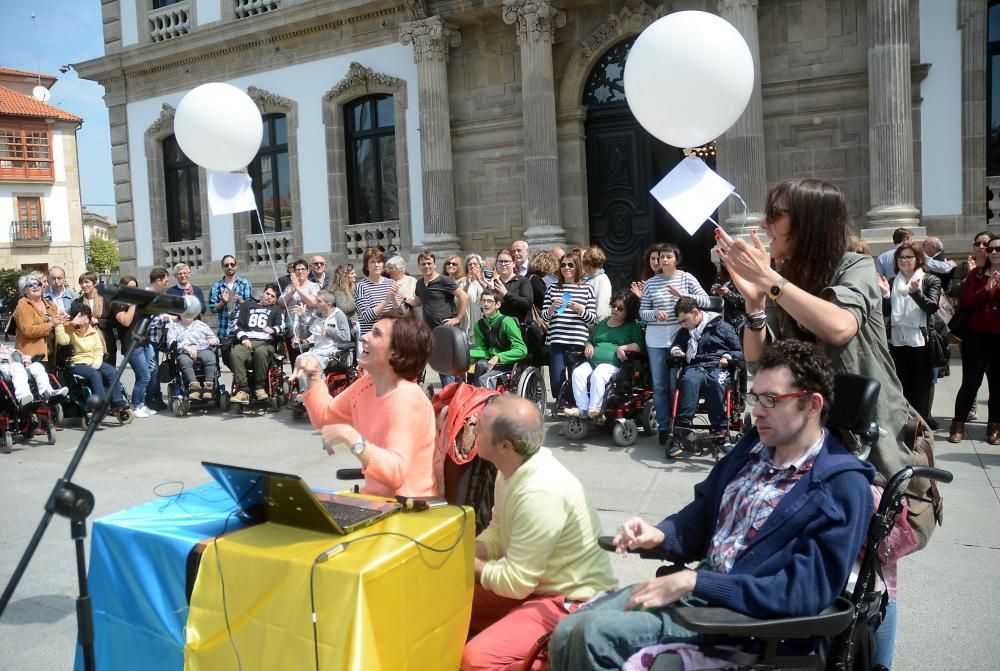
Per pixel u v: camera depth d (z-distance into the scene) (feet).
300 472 23.09
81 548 8.80
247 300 32.65
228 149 20.52
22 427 27.40
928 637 12.22
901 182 33.50
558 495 9.97
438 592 9.00
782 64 36.45
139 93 57.21
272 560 8.32
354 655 7.70
